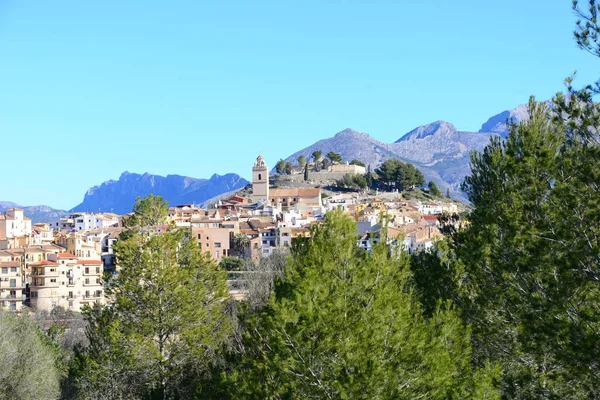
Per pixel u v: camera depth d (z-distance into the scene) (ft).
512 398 75.36
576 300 69.15
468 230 104.63
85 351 164.45
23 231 590.96
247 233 562.66
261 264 283.18
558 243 70.38
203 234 526.98
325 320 79.05
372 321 80.38
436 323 85.15
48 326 327.06
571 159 71.46
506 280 83.30
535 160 76.48
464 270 104.78
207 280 166.20
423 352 78.69
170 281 157.28
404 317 82.58
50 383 179.11
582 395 72.74
